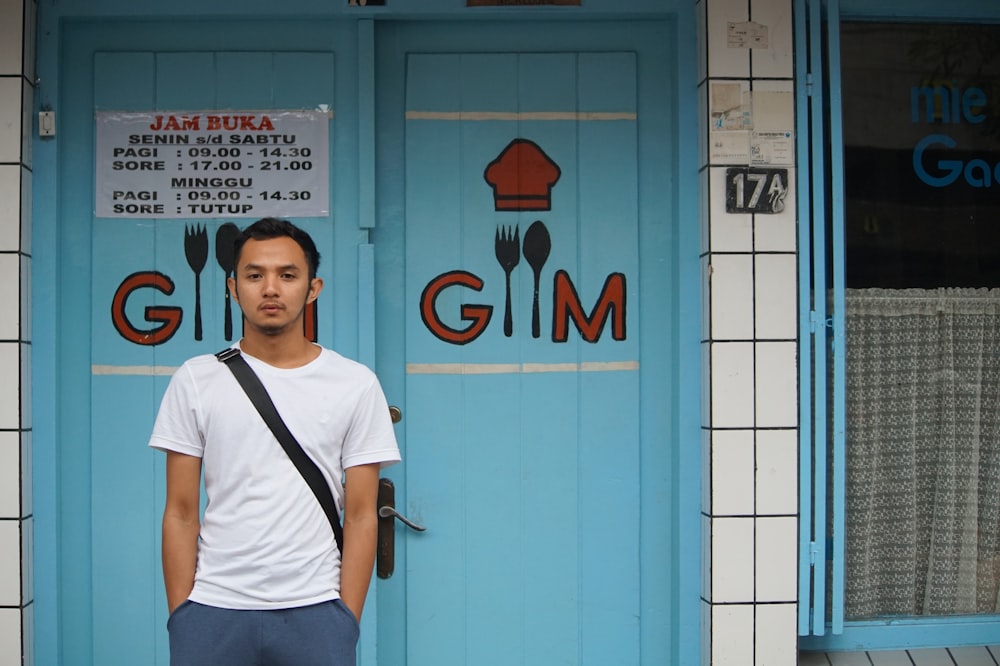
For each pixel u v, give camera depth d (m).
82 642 3.07
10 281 2.91
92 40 3.13
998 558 3.37
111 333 3.10
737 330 3.02
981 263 3.34
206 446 2.09
